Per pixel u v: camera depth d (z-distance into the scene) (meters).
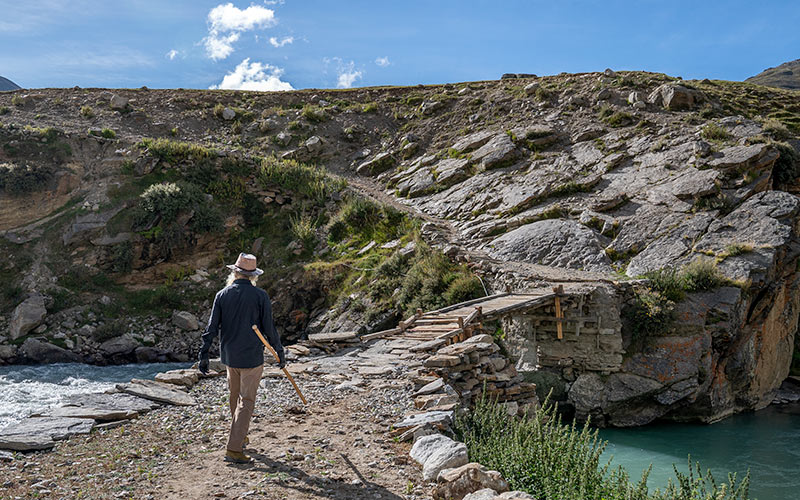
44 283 24.64
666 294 17.25
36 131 30.30
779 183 23.81
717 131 26.95
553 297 16.78
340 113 43.69
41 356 21.23
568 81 41.50
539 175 28.33
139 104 42.44
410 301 20.41
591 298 17.00
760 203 20.75
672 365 16.25
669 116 31.69
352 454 5.42
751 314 18.06
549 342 17.33
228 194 29.55
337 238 26.81
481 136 34.75
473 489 4.25
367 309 21.09
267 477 4.69
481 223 25.72
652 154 27.19
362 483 4.64
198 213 27.33
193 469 4.90
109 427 6.32
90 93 44.06
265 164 30.94
